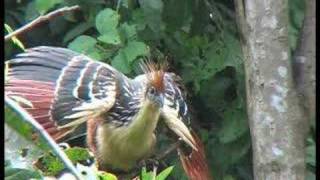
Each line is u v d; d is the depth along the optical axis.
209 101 11.18
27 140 3.61
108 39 9.86
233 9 11.57
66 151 5.81
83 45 9.98
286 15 8.59
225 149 10.98
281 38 8.54
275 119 8.49
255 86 8.58
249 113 8.66
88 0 10.81
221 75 11.19
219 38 11.02
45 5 10.00
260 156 8.56
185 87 10.66
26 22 11.07
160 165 10.33
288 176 8.49
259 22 8.58
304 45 9.17
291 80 8.55
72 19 11.07
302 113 8.91
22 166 4.76
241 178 11.06
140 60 10.06
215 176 10.97
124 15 10.49
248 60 8.66
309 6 9.25
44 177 5.16
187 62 10.93
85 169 5.34
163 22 10.57
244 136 10.94
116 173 9.16
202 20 10.80
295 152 8.52
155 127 8.98
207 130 11.20
